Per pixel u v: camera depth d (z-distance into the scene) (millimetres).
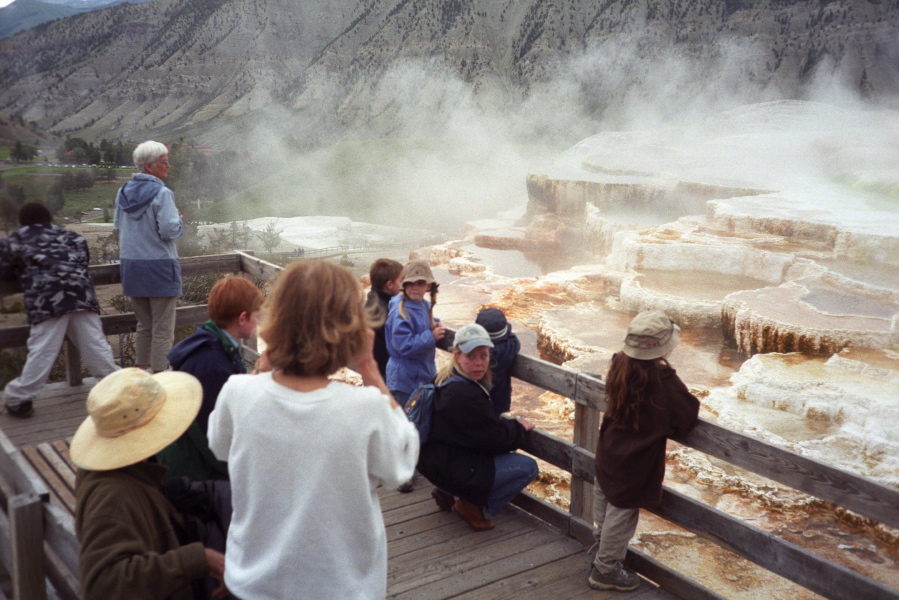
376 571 1640
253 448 1523
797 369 9625
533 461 3385
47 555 2145
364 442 1518
